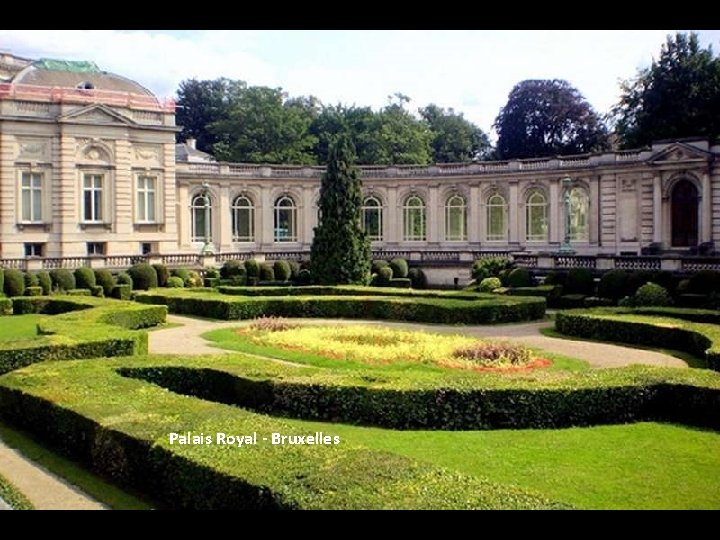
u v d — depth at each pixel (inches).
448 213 2358.5
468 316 1218.0
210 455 408.5
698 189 1866.4
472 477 381.1
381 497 344.5
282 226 2412.6
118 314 1120.2
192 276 1903.3
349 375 636.7
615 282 1519.4
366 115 3255.4
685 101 2235.5
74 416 510.3
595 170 2058.3
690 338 924.0
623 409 603.2
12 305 1370.6
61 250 1951.3
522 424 587.8
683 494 434.0
